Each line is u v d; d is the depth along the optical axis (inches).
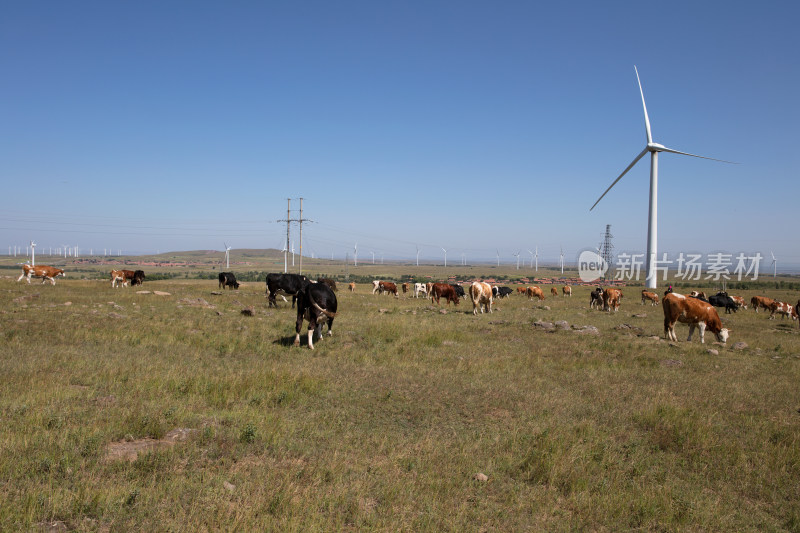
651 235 2370.8
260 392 350.0
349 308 1038.4
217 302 1056.8
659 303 1716.3
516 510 204.8
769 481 253.3
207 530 165.3
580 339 684.7
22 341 502.9
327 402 343.6
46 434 238.2
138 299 992.2
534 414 340.2
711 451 286.8
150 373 385.4
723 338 708.7
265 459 233.8
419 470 233.3
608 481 237.6
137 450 232.4
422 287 1854.1
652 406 362.6
